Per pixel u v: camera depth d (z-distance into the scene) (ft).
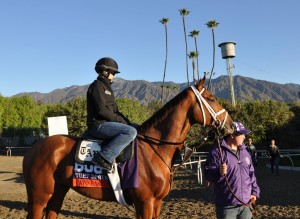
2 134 152.05
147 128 15.97
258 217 25.77
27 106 163.22
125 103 122.62
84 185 15.38
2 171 65.92
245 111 97.30
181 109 15.76
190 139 16.92
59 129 45.85
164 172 15.21
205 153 74.84
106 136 15.34
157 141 15.62
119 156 15.01
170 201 33.12
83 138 15.96
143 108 139.33
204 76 15.93
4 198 36.52
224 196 14.47
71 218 26.53
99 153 15.03
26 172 16.14
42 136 166.50
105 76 16.26
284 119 99.71
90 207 30.73
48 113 140.97
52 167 15.71
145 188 14.93
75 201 33.96
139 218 14.99
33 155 16.16
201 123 15.78
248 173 14.79
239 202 14.26
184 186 44.16
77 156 15.43
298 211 27.40
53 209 16.25
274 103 103.30
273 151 57.11
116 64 16.55
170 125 15.70
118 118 15.80
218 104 15.97
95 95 15.53
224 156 14.60
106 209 29.81
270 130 97.40
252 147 64.28
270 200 32.60
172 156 15.66
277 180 48.49
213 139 16.26
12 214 28.07
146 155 15.29
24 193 40.37
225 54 98.32
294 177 51.70
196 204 31.27
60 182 15.87
